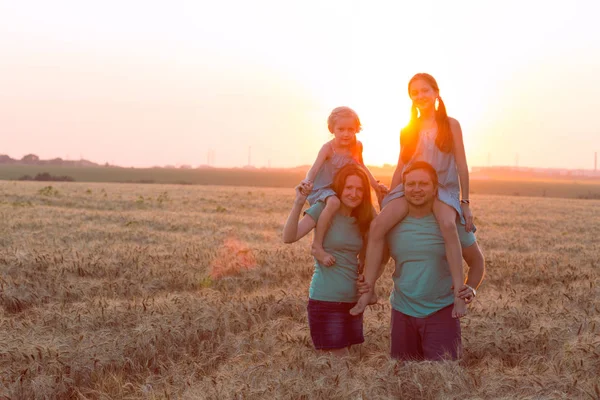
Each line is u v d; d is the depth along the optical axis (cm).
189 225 1894
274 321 629
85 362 509
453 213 500
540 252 1437
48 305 707
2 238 1357
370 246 520
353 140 538
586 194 9731
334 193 524
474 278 540
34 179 10312
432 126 527
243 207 3095
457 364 457
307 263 1115
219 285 916
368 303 527
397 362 468
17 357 506
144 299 735
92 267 986
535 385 416
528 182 16812
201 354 550
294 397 405
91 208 2731
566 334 545
